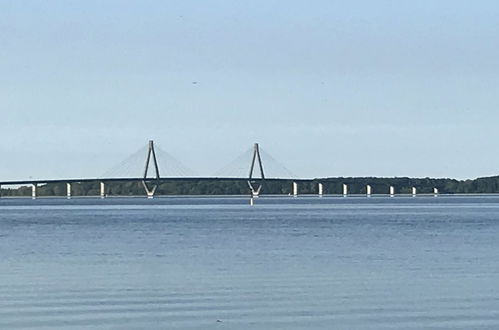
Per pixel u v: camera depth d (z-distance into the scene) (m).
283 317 36.56
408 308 38.44
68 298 41.56
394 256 62.19
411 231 94.31
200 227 104.62
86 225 111.25
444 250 67.56
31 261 59.44
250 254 64.25
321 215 143.25
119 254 64.88
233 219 127.75
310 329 34.22
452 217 133.62
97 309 38.56
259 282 47.00
